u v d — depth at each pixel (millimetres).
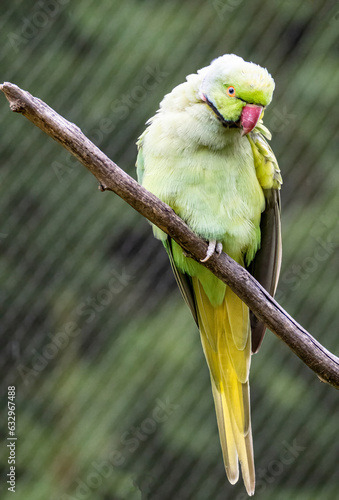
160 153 7160
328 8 12141
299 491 11203
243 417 7410
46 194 11031
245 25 11906
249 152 7332
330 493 11227
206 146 7082
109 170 6129
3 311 10812
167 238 7566
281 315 6352
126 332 11266
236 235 7285
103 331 11203
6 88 5848
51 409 10898
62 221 11047
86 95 11242
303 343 6234
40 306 10945
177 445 11172
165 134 7160
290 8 12000
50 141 11023
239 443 7305
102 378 11125
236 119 6945
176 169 7125
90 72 11273
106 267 11219
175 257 7676
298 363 11625
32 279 10953
